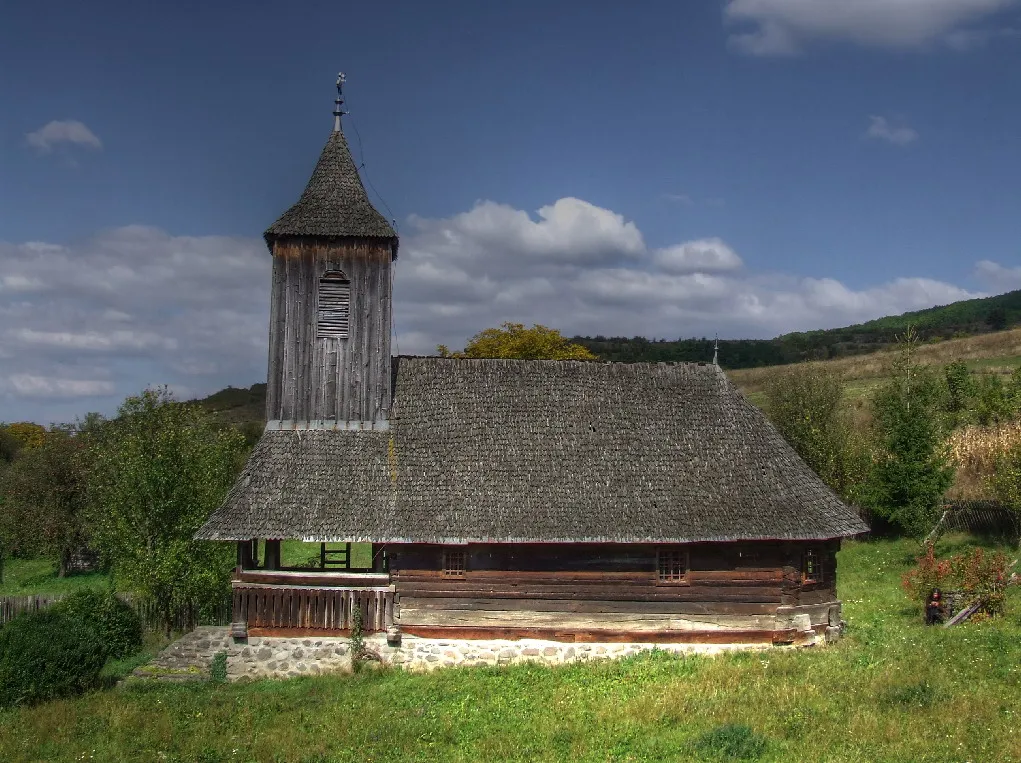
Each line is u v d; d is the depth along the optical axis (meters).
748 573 27.06
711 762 16.89
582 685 23.33
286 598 26.33
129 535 31.80
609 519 26.50
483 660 26.34
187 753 19.41
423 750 19.12
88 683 24.56
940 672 21.03
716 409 30.14
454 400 29.53
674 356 113.56
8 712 22.83
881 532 47.38
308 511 26.34
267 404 29.36
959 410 55.81
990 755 16.11
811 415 55.69
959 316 142.62
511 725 20.36
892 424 46.12
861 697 19.80
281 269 29.92
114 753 19.50
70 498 50.91
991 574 29.30
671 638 26.73
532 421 29.00
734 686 21.66
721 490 27.67
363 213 30.55
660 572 27.03
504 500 26.77
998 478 38.94
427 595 26.47
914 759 16.16
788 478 28.39
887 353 95.44
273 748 19.30
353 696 23.41
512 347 64.00
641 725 19.47
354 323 29.84
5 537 50.50
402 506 26.52
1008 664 21.48
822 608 27.53
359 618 26.22
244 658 26.08
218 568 32.09
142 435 33.28
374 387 29.56
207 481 33.72
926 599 29.91
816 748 17.03
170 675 25.83
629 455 28.36
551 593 26.64
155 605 33.22
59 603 31.06
